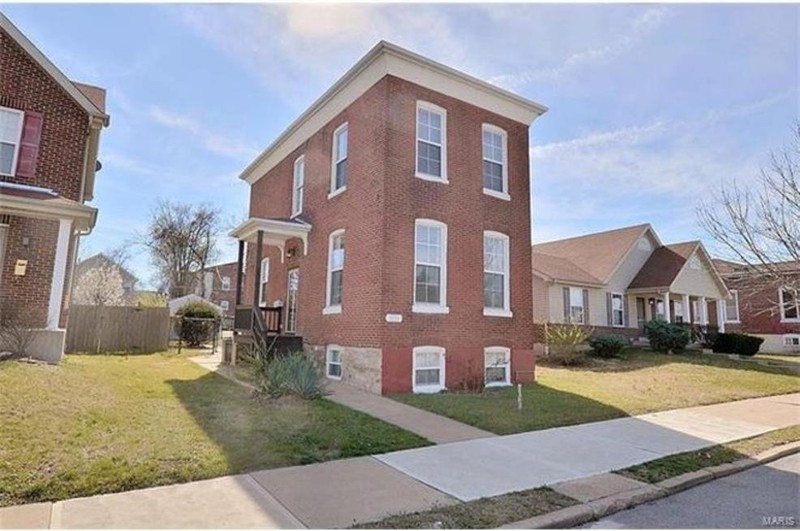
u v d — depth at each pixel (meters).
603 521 4.53
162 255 46.03
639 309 26.00
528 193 14.19
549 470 5.76
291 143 16.39
